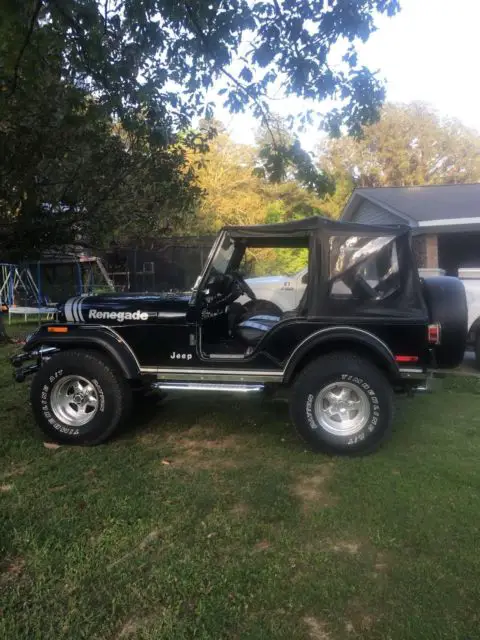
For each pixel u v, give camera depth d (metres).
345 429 4.35
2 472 4.08
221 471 4.06
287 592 2.59
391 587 2.62
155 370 4.65
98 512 3.38
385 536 3.08
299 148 6.46
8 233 6.92
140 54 5.38
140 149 7.52
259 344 4.51
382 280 4.42
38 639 2.30
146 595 2.58
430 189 16.00
